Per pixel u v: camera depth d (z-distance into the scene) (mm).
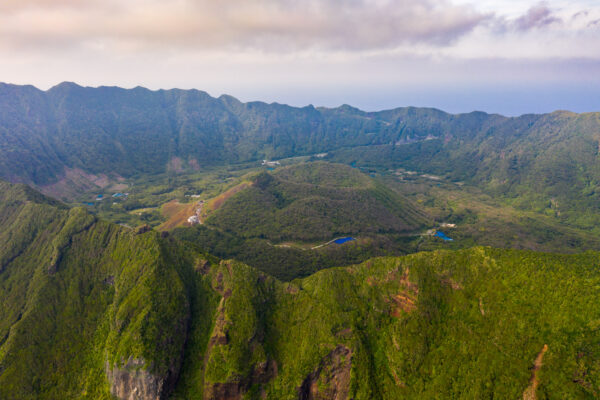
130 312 117812
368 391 102625
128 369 105250
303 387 106375
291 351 114250
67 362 118562
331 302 122438
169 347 112500
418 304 114562
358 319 118125
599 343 86750
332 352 109125
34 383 112750
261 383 109062
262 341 115688
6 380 110438
